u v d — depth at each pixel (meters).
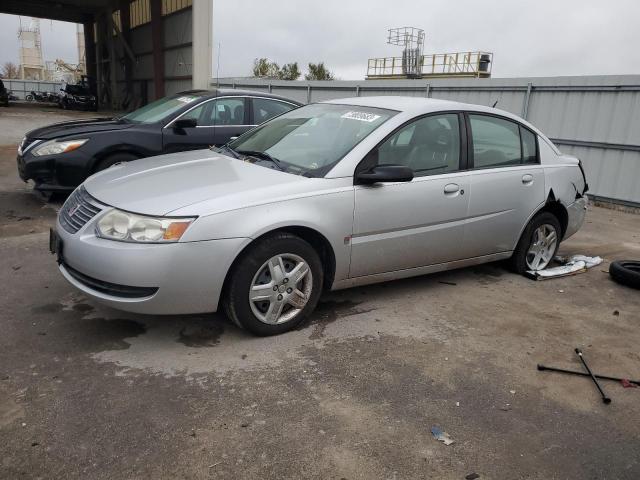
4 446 2.44
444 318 4.10
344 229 3.74
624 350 3.74
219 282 3.30
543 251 5.28
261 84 19.31
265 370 3.20
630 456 2.63
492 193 4.57
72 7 38.16
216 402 2.86
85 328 3.61
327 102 4.85
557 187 5.11
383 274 4.13
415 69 32.16
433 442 2.64
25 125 19.30
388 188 3.92
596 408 3.02
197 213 3.21
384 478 2.38
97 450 2.45
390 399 2.98
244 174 3.75
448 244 4.40
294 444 2.56
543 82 10.46
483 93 11.70
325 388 3.05
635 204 9.31
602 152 9.72
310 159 3.95
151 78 31.59
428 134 4.24
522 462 2.54
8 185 8.17
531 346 3.72
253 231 3.32
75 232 3.41
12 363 3.14
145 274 3.14
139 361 3.23
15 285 4.27
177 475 2.33
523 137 4.97
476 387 3.16
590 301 4.62
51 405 2.76
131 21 33.94
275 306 3.57
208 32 23.38
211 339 3.55
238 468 2.39
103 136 6.61
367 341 3.65
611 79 9.40
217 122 7.26
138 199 3.35
